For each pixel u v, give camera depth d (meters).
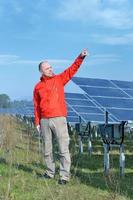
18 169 11.39
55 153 13.76
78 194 8.74
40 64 10.24
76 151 18.19
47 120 10.13
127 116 12.45
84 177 11.19
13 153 13.77
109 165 13.34
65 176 9.97
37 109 10.41
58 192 8.81
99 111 19.34
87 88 15.37
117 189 9.47
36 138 22.75
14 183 9.45
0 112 23.91
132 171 13.23
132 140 25.19
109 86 15.98
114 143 12.31
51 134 10.30
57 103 10.09
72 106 20.83
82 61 10.16
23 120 40.09
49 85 10.15
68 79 10.27
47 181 10.04
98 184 10.23
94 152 18.69
